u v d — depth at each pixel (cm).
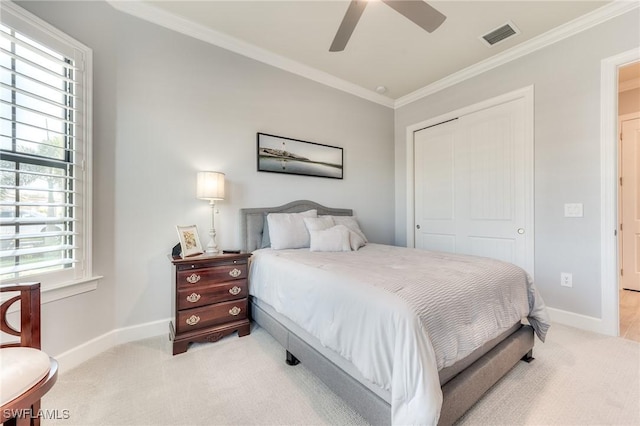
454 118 336
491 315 143
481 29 244
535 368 172
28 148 162
